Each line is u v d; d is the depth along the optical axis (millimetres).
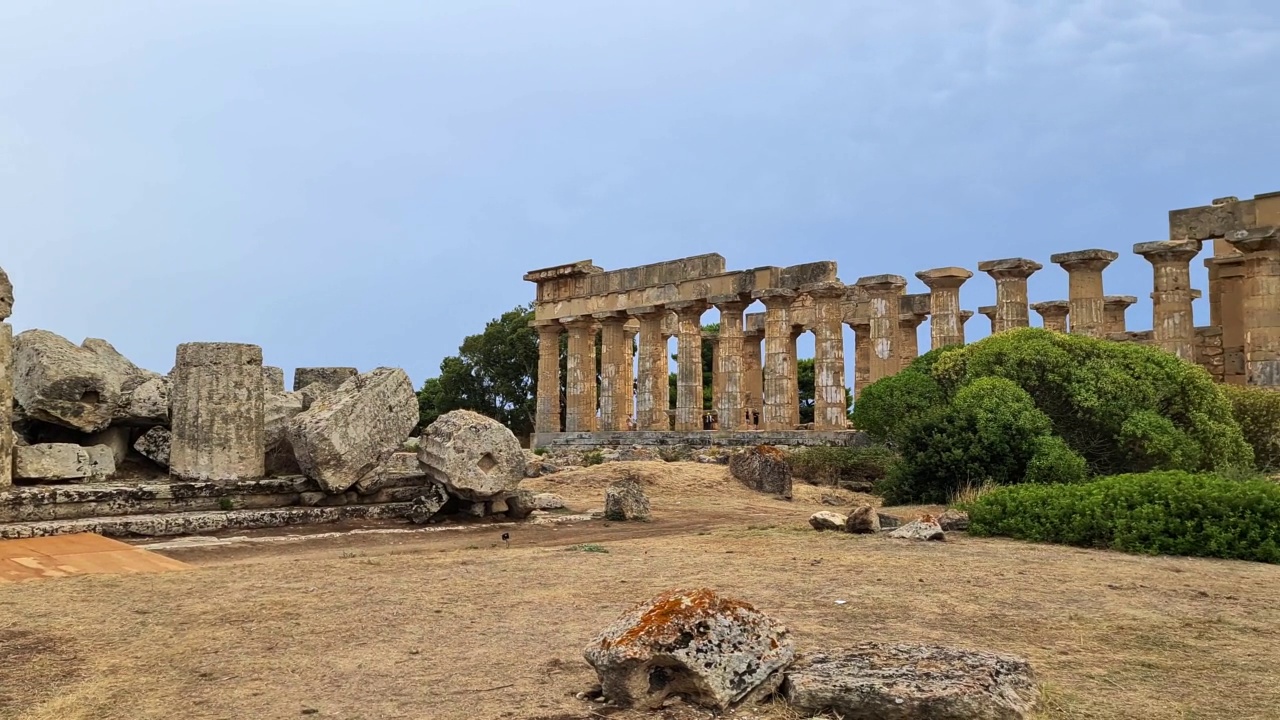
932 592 10477
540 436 52719
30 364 19688
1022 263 37406
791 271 42562
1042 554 13367
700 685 6461
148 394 20703
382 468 20625
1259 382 31656
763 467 28484
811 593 10438
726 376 44938
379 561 13367
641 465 30031
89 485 17750
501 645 8352
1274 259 31672
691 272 46219
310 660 7949
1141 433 21234
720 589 10734
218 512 17766
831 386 41625
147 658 8062
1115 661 7672
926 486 22188
